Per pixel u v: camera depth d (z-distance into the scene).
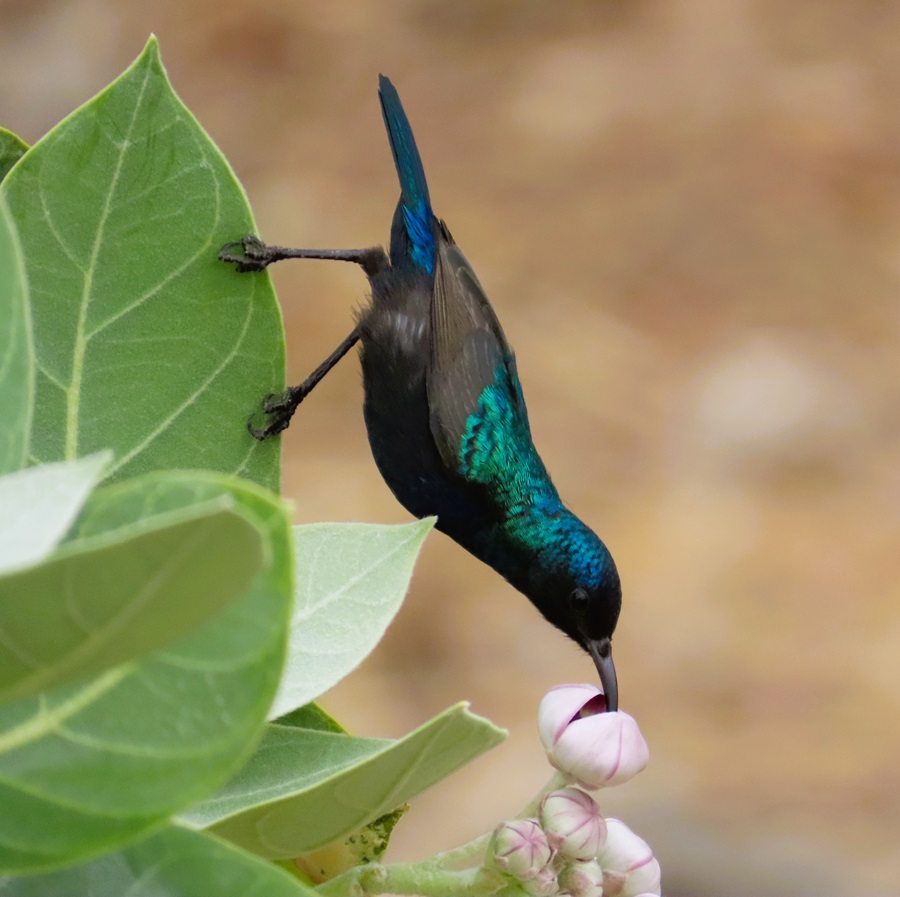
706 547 17.22
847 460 18.67
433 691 15.17
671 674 15.42
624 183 23.17
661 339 20.45
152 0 26.33
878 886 12.35
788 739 14.38
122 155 2.88
